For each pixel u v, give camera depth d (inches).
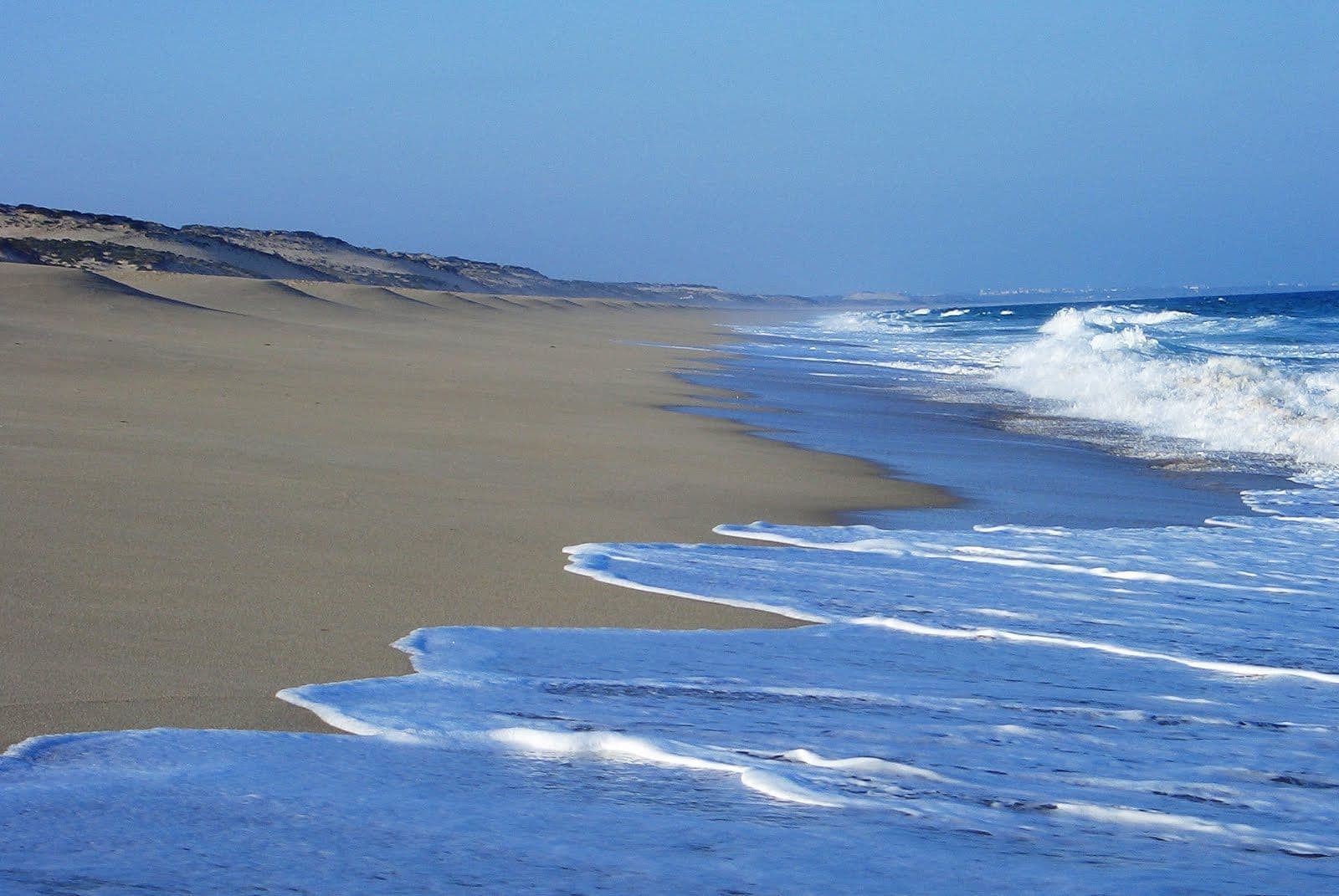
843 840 108.0
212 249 3029.0
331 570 232.7
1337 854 112.5
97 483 297.7
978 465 478.9
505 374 762.2
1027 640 212.4
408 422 486.6
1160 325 1851.6
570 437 478.3
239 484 313.1
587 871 97.7
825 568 269.6
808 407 695.1
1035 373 888.9
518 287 4958.2
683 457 446.6
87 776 119.0
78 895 87.9
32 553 223.6
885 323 2576.3
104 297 993.5
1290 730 161.3
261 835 103.7
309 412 492.7
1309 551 316.8
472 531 279.7
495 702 155.3
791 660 189.8
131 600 199.0
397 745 135.0
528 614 212.2
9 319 840.9
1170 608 245.0
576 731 139.7
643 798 118.9
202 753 128.7
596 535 290.7
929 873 100.6
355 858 98.7
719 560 271.1
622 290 6274.6
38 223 2849.4
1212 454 522.3
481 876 95.7
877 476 435.5
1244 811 125.9
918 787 126.4
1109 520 365.4
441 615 206.8
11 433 368.2
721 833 108.4
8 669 157.2
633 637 199.6
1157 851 110.6
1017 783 131.0
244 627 188.7
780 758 135.2
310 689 156.4
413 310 1690.5
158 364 625.9
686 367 986.1
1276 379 749.9
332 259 4013.3
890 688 175.0
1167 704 174.1
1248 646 214.7
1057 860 105.9
